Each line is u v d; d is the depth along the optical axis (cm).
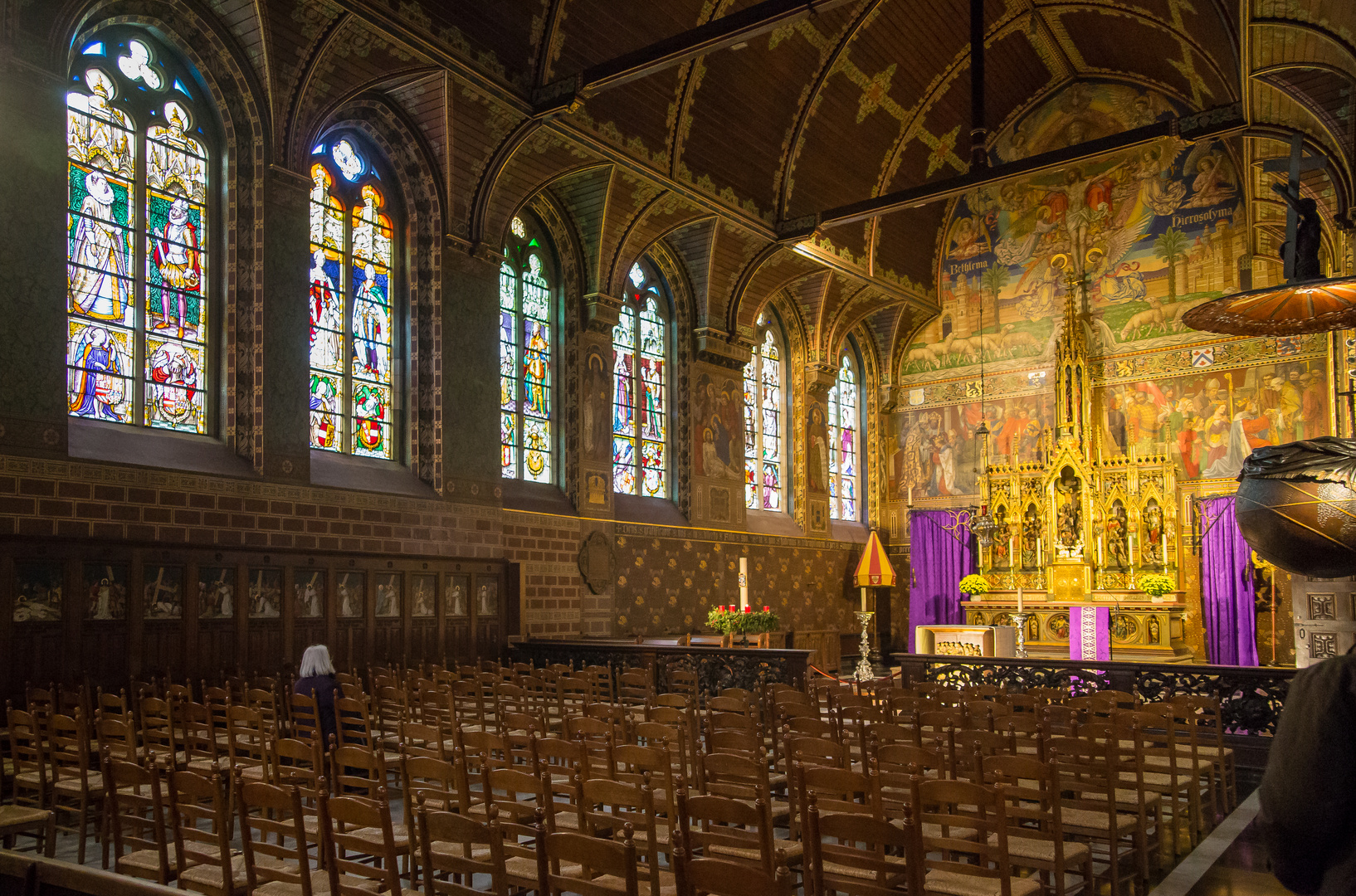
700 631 2659
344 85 1783
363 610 1798
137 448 1512
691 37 1725
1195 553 2797
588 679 1384
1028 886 616
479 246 2094
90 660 1392
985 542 2902
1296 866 301
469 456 2050
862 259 2975
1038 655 2761
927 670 1691
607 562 2405
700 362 2761
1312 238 1270
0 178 1345
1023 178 3189
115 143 1555
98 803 962
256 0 1595
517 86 1919
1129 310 2991
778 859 639
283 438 1697
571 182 2309
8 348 1342
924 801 588
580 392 2388
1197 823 966
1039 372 3131
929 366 3350
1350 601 1518
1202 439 2838
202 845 838
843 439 3359
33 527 1349
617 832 794
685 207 2430
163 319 1603
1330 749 292
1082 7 2706
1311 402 2695
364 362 1945
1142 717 1009
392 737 1189
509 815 771
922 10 2491
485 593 2056
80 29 1503
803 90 2461
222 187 1695
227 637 1575
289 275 1730
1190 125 1939
